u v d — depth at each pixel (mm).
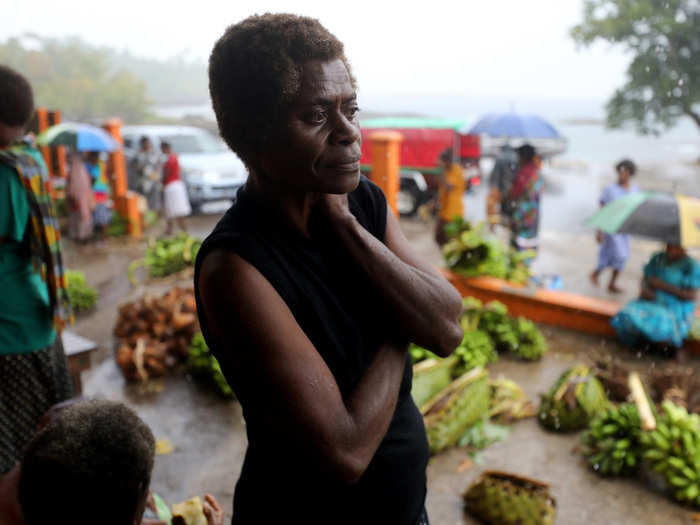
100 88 50938
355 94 996
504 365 5336
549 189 15766
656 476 3754
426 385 4191
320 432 981
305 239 1075
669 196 5266
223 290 987
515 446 4090
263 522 1201
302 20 958
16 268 2631
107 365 5367
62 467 1150
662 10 12141
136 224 10484
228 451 4051
